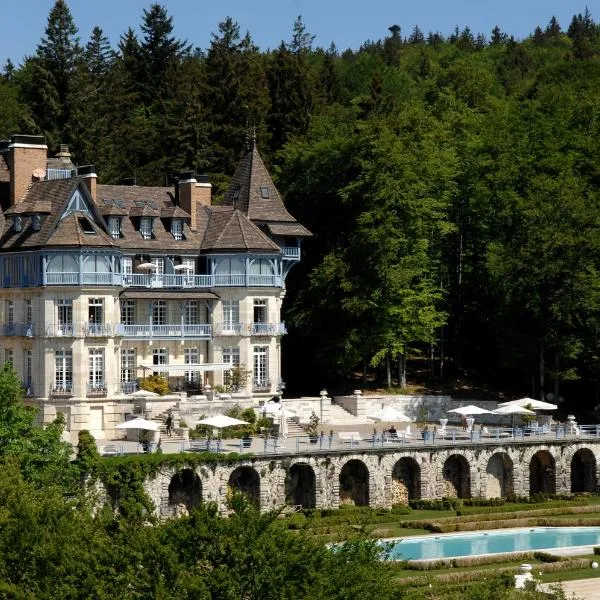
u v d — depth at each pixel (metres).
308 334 181.75
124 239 163.38
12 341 158.00
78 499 102.69
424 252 181.75
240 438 149.62
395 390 181.62
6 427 123.00
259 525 78.31
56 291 152.75
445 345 196.25
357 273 177.62
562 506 152.62
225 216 170.88
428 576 118.38
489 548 133.88
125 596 75.25
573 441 161.00
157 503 132.50
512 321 178.75
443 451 152.12
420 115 193.38
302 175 193.00
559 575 124.12
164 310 165.38
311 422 156.75
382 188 177.00
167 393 157.75
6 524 87.00
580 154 190.88
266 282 169.12
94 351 153.62
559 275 174.38
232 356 167.25
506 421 172.88
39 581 79.38
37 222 155.50
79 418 151.38
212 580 74.38
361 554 81.38
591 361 176.75
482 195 188.50
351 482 147.75
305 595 75.44
